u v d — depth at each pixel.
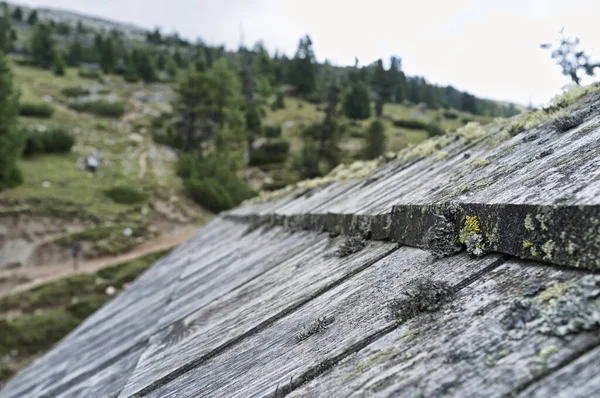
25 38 120.00
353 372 1.20
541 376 0.85
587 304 0.93
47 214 34.53
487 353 0.98
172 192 44.97
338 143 54.53
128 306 6.55
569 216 1.12
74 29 152.12
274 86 92.81
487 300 1.18
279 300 2.29
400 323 1.32
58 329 23.05
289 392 1.31
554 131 2.14
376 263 1.98
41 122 57.81
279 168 56.28
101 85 87.12
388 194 2.89
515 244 1.30
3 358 20.55
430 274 1.53
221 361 1.92
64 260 30.36
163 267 9.27
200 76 62.31
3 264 28.45
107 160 50.69
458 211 1.63
